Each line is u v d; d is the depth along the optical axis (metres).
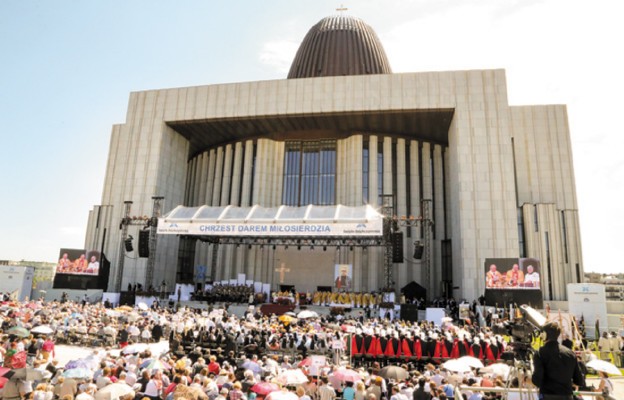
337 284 39.97
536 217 46.53
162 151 49.97
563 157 50.06
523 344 5.71
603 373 9.92
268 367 13.23
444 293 48.28
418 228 48.84
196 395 7.96
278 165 53.31
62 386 10.19
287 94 47.97
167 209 50.59
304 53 62.12
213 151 58.41
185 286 40.91
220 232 34.53
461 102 44.59
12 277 41.75
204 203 57.69
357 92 46.50
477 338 18.80
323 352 19.00
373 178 49.88
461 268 41.66
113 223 48.34
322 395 11.29
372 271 46.75
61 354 20.00
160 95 51.19
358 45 60.62
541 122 51.22
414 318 31.84
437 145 53.19
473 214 42.12
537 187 49.53
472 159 43.25
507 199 41.94
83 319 23.72
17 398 10.43
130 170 49.50
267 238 43.47
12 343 13.48
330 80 47.41
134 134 50.59
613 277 130.75
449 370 12.46
